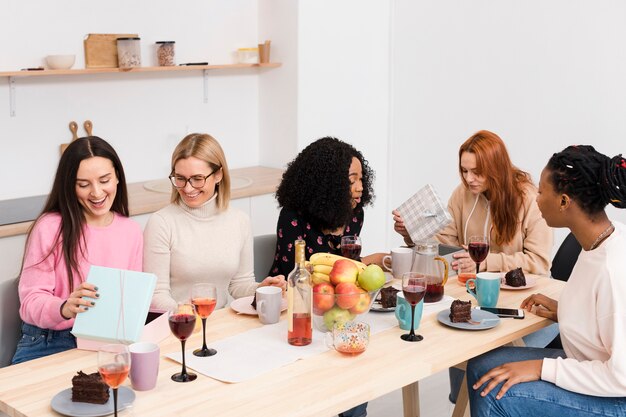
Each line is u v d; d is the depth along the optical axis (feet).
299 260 7.21
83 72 13.42
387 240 18.38
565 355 8.08
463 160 10.65
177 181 9.02
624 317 6.89
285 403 6.05
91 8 13.99
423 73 17.04
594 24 14.51
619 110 14.43
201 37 15.65
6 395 6.16
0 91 13.07
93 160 8.22
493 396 7.43
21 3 13.12
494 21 15.83
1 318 8.20
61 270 8.27
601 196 7.21
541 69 15.35
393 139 17.81
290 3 15.74
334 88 16.55
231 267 9.46
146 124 15.11
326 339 7.24
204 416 5.82
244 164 16.84
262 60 16.11
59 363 6.80
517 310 8.30
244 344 7.25
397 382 6.62
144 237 9.11
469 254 9.25
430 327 7.82
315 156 9.73
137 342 6.79
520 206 10.62
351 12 16.52
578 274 7.44
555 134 15.38
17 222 11.79
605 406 7.11
